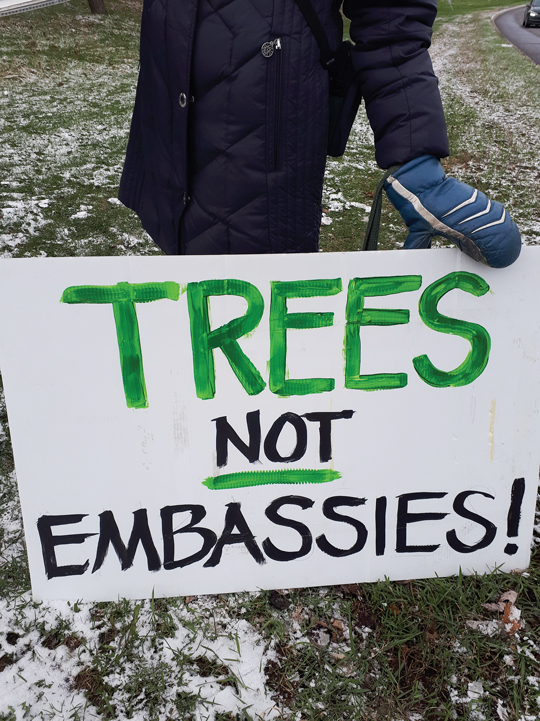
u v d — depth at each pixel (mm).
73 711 1340
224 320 1436
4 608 1562
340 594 1616
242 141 1424
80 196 4328
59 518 1520
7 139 5676
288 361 1471
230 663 1442
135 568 1574
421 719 1321
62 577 1562
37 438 1467
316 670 1425
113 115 6855
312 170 1468
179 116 1458
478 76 11438
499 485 1592
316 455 1534
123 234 3734
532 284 1465
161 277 1398
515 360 1509
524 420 1551
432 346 1487
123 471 1505
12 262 1359
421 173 1310
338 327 1458
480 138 6680
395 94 1320
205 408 1483
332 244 3754
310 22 1326
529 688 1373
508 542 1638
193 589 1603
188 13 1357
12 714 1316
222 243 1553
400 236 3896
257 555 1592
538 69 12305
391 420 1524
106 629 1517
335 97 1484
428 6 1291
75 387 1446
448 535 1618
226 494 1540
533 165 5703
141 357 1440
